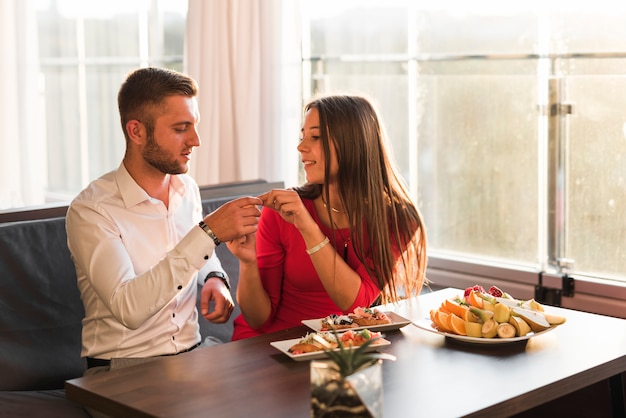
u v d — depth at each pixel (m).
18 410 2.27
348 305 2.44
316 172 2.53
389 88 4.30
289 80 4.53
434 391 1.79
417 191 4.26
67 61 5.89
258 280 2.48
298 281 2.54
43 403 2.36
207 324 2.98
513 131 3.88
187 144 2.42
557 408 2.46
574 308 3.74
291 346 2.05
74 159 5.94
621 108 3.55
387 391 1.79
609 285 3.61
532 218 3.87
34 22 5.65
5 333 2.52
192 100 2.43
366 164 2.53
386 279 2.56
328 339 2.04
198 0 4.57
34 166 5.67
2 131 5.54
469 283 4.07
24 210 2.76
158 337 2.42
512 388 1.81
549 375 1.89
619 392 2.30
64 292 2.67
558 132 3.74
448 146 4.11
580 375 1.92
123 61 5.63
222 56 4.60
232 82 4.62
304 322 2.24
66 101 5.92
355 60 4.41
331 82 4.52
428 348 2.09
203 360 2.00
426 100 4.17
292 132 4.56
